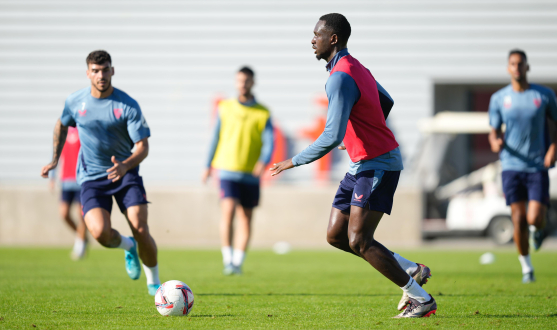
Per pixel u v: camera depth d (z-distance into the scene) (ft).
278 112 193.06
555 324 49.39
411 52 193.36
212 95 194.29
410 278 51.90
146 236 62.95
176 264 116.57
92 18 196.24
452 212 190.70
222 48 194.90
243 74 101.65
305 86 193.26
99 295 68.13
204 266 112.27
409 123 193.16
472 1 193.06
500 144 85.35
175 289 53.47
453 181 210.59
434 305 52.75
